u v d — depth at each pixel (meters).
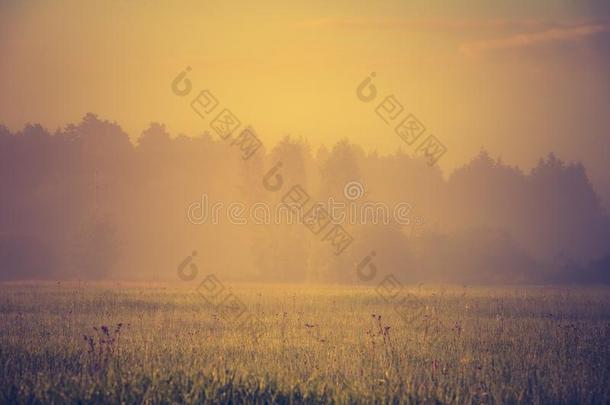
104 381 51.97
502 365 63.62
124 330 86.19
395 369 59.62
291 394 49.97
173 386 50.44
